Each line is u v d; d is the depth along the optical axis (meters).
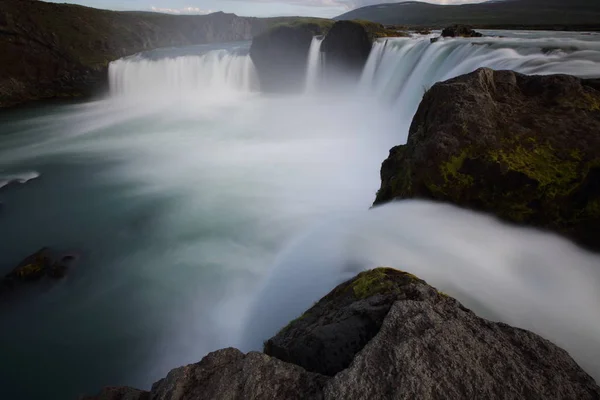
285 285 7.83
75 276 10.83
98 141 23.84
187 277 10.69
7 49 36.16
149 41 61.25
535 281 5.53
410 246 6.36
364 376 2.97
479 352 3.11
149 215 14.16
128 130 26.47
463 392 2.80
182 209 14.50
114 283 10.60
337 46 32.44
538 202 6.66
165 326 9.20
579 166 6.67
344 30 31.59
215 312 9.39
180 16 78.56
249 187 16.22
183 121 28.98
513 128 7.46
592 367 4.18
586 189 6.48
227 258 11.28
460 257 5.96
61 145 23.11
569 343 4.48
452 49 20.98
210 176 17.56
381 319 3.67
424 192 7.66
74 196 15.92
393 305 3.62
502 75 8.91
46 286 10.38
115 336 8.94
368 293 4.31
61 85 39.19
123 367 8.22
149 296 10.13
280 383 3.29
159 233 12.87
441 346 3.12
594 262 6.05
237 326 8.38
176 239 12.47
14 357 8.46
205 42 82.25
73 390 7.82
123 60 41.72
